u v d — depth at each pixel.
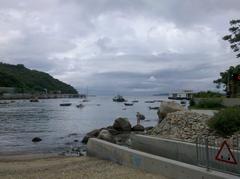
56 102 169.25
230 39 41.22
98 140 16.53
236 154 10.71
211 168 10.52
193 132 18.55
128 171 12.28
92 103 162.25
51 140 32.88
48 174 13.12
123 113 82.12
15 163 17.16
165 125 21.95
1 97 180.00
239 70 41.56
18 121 59.03
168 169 10.98
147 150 16.27
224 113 17.69
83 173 12.68
